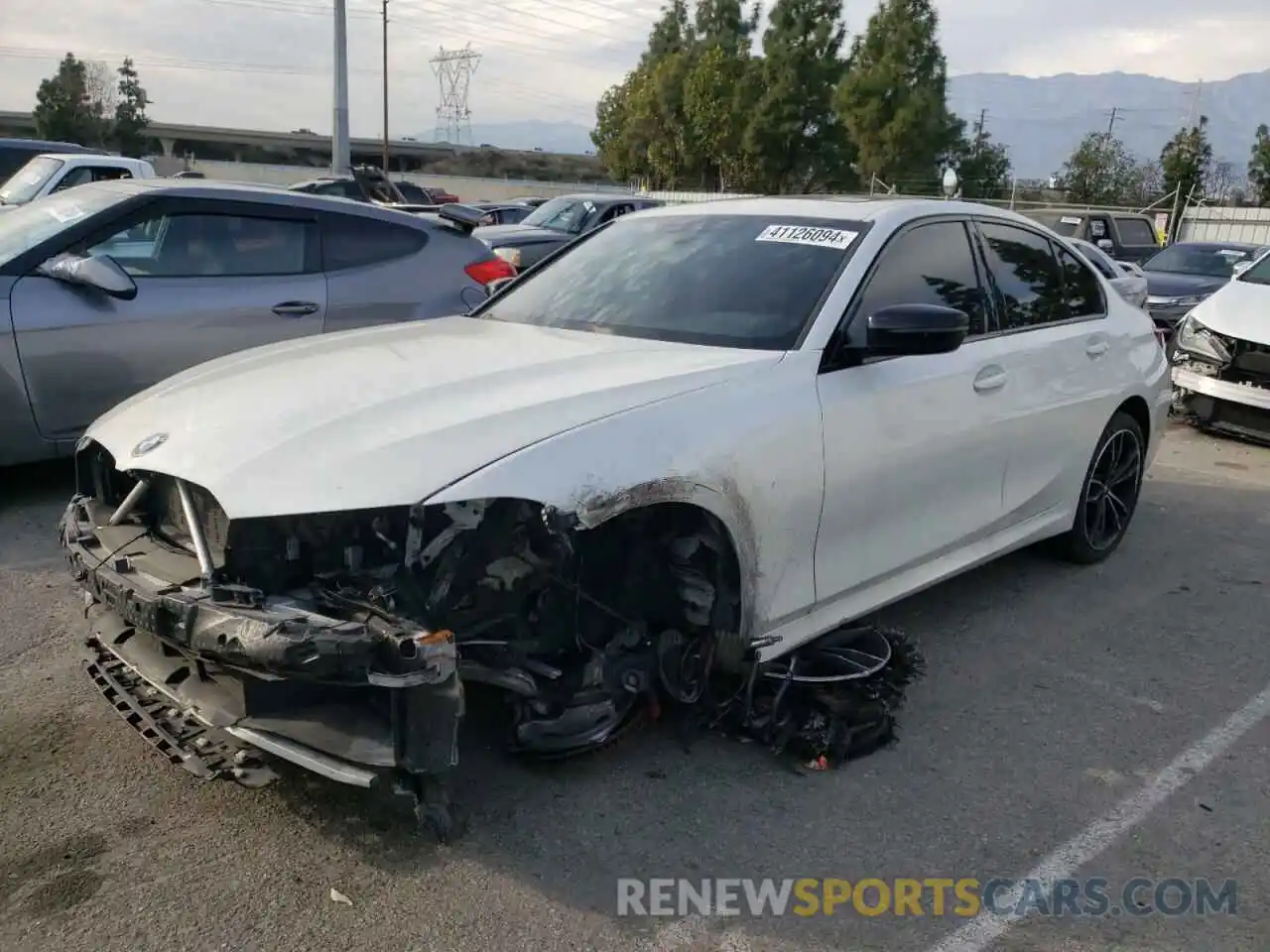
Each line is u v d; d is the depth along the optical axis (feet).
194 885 9.02
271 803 10.17
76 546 10.43
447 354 11.73
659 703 10.98
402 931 8.57
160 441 10.18
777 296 12.53
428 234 22.68
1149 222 70.13
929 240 13.87
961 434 13.47
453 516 8.81
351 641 8.36
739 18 185.47
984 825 10.39
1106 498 17.83
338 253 21.31
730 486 10.41
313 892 8.98
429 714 8.75
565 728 10.18
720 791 10.72
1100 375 16.53
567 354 11.62
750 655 11.10
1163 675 13.96
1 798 10.12
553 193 198.29
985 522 14.56
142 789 10.34
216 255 19.98
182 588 9.23
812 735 11.18
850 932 8.83
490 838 9.79
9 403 17.72
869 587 12.77
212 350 19.56
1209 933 8.98
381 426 9.55
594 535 9.90
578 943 8.54
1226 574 18.02
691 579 10.51
